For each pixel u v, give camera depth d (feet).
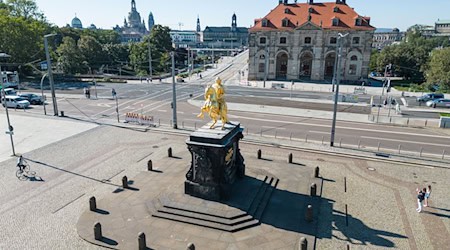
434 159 113.39
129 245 65.67
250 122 163.73
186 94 248.52
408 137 140.15
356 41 317.63
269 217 75.87
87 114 179.63
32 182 94.07
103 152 119.24
